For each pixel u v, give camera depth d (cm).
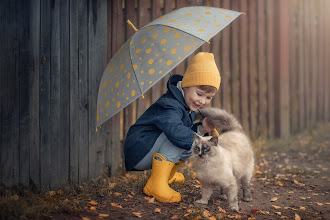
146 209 347
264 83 755
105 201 366
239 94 721
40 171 393
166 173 374
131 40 365
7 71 360
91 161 455
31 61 377
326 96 917
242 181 405
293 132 811
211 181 357
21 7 368
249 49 724
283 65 761
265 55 758
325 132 803
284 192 438
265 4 746
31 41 376
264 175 512
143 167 392
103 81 365
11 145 367
